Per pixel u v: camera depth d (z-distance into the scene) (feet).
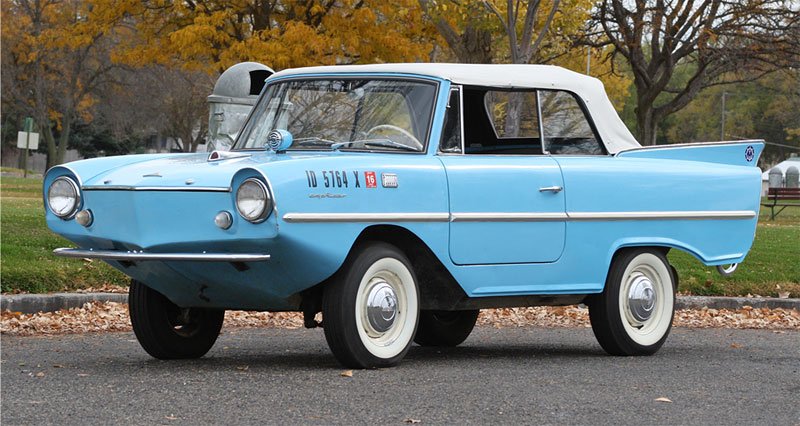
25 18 209.15
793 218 134.72
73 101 225.76
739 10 113.91
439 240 29.94
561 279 33.04
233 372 28.45
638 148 36.06
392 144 30.83
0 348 34.91
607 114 35.76
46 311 45.50
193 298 29.73
